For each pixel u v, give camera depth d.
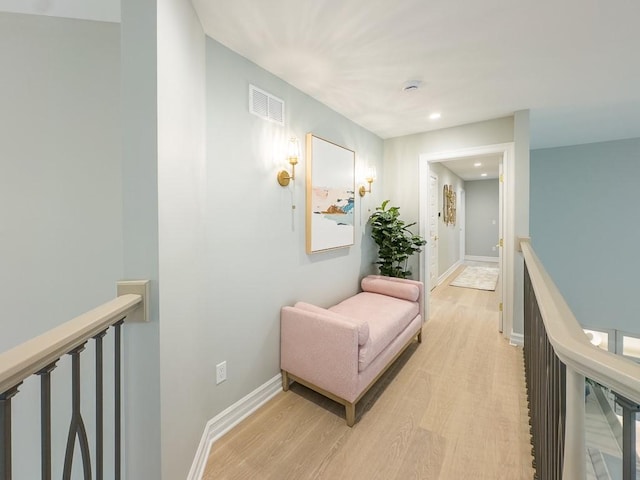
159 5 1.01
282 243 2.11
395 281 2.97
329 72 2.00
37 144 1.47
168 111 1.09
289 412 1.84
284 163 2.11
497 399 1.95
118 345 0.92
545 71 2.01
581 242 3.99
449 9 1.42
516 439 1.59
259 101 1.90
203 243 1.53
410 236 3.46
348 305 2.59
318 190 2.40
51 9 1.43
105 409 1.34
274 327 2.05
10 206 1.46
